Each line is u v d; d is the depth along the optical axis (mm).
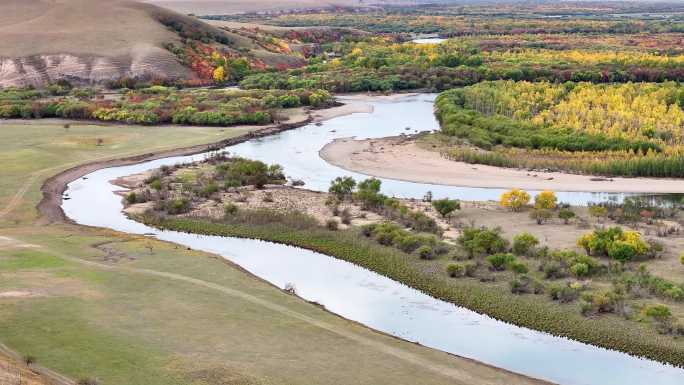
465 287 72062
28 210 102312
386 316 67688
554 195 99875
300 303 69375
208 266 79188
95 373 53031
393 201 100125
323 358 57000
